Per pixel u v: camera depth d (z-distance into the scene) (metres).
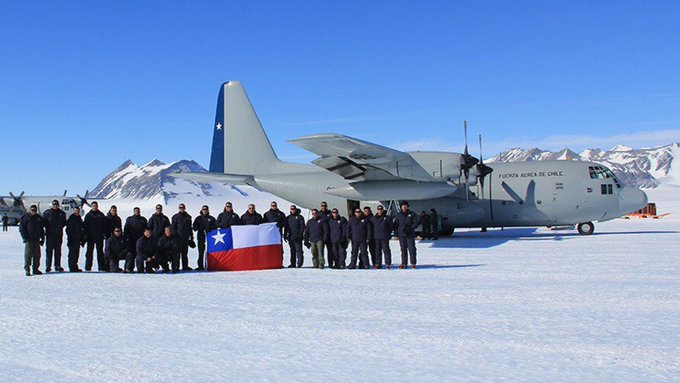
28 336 7.56
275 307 9.41
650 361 5.89
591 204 24.73
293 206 15.80
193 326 8.05
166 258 14.89
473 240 24.17
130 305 9.76
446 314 8.58
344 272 14.30
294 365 6.10
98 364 6.22
